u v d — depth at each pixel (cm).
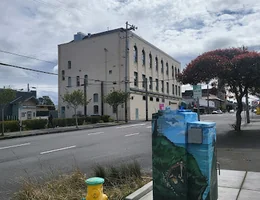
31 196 483
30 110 4288
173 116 390
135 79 4522
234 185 568
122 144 1346
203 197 371
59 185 525
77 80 4716
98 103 4403
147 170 754
